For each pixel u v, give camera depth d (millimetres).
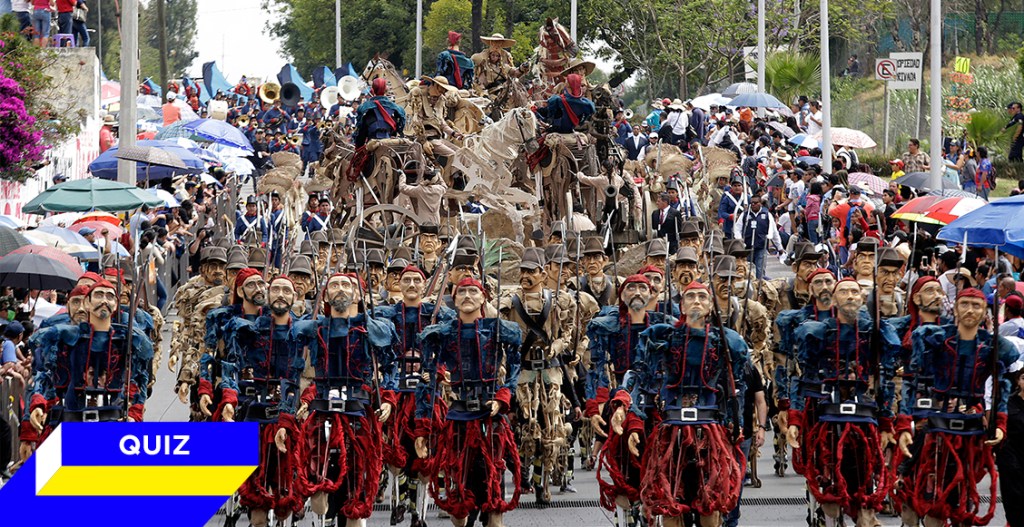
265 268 40719
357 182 73688
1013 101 125125
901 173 97875
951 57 144250
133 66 72938
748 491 41875
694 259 38906
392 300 41844
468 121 85188
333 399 33250
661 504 31672
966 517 33000
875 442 32969
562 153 70750
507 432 34219
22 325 45156
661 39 170875
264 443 33562
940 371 33062
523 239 70438
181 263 84438
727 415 32469
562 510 39438
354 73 179875
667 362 32250
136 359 33125
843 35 156625
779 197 92250
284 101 156875
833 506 33250
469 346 34000
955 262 50844
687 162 84562
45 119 75938
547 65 93750
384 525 38125
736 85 129375
